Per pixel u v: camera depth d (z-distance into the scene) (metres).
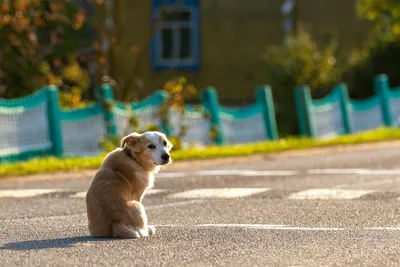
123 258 8.62
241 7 35.06
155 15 34.53
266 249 9.18
